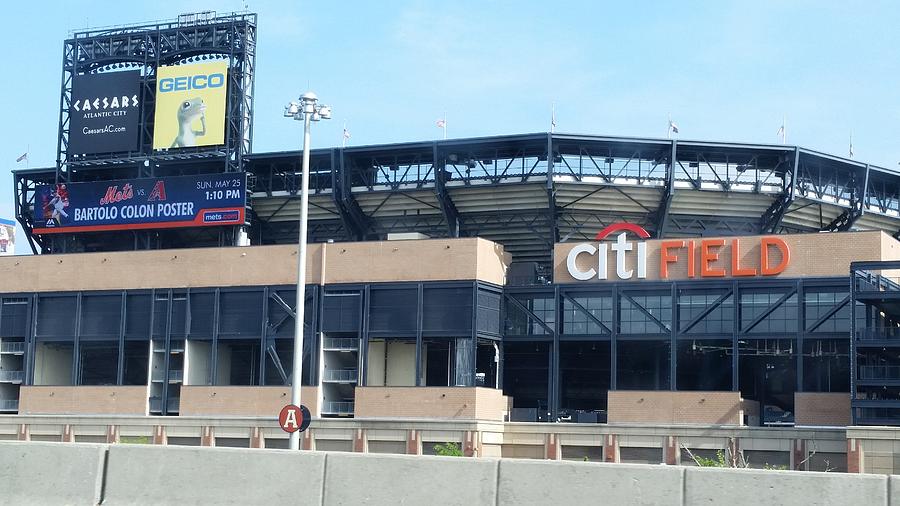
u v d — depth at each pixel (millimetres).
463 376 72250
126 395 79375
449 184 85812
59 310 83688
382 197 88875
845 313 67625
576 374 82125
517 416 76688
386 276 75000
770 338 69000
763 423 78312
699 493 21656
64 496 25797
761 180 84500
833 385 76562
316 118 51500
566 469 22641
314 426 73188
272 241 96812
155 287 80875
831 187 88250
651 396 68562
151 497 25391
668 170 83562
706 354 78312
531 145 83500
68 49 97188
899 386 62719
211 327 78812
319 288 76500
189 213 90750
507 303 75750
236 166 90938
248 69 92438
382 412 72188
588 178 83438
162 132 92188
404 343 76188
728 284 70312
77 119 95438
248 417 75188
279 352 79688
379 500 23781
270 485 24625
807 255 69062
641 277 72375
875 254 67562
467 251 73375
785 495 21109
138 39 95375
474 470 23281
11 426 81625
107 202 93250
